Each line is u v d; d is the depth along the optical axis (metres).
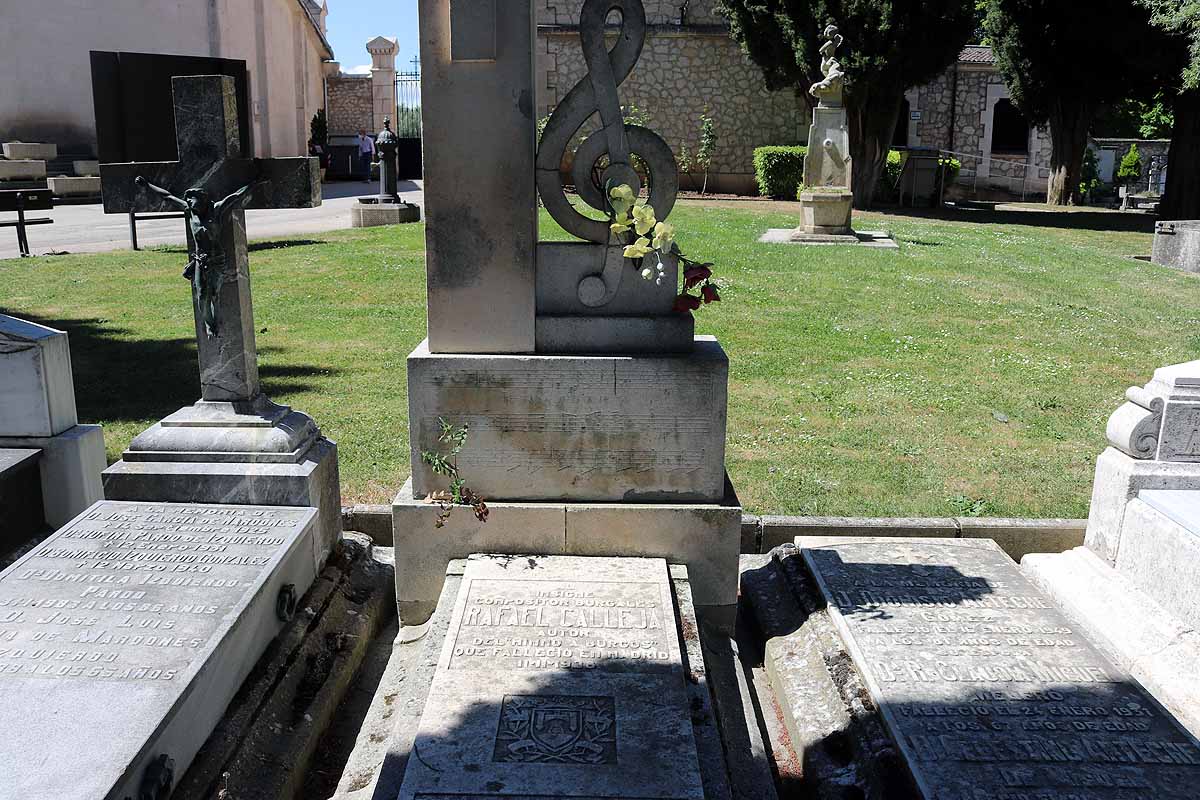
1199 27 16.48
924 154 24.45
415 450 4.04
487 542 4.06
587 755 2.83
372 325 9.48
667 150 3.91
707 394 3.95
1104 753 3.04
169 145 10.06
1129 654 3.85
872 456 6.19
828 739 3.40
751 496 5.51
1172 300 11.78
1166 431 4.25
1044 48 24.36
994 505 5.44
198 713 3.04
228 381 4.23
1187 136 21.89
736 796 3.15
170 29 25.14
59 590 3.40
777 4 20.89
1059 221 21.70
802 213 15.77
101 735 2.65
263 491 4.12
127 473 4.12
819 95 15.32
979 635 3.76
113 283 11.45
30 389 4.57
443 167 3.85
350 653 4.00
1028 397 7.53
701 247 13.95
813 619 4.03
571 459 4.02
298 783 3.33
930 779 2.92
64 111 24.69
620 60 3.83
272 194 4.15
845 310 10.47
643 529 4.02
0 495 4.38
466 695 3.08
